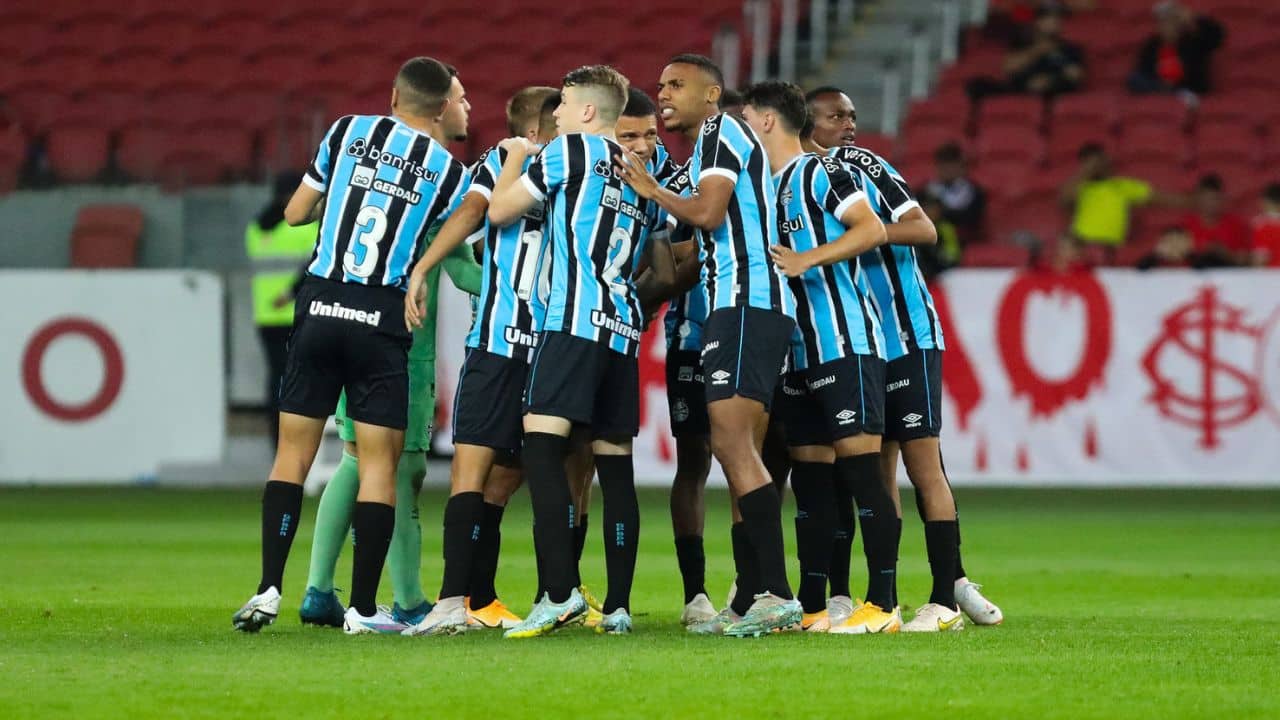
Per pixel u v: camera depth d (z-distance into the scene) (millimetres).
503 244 23172
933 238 23875
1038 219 64375
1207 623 24188
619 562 22859
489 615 24188
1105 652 20297
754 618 22016
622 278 22688
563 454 22359
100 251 65438
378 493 23062
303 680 17719
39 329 59625
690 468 25062
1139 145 66625
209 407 59750
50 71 77688
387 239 23172
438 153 23703
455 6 79562
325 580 24031
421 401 25031
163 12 79938
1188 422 54375
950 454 55438
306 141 68125
